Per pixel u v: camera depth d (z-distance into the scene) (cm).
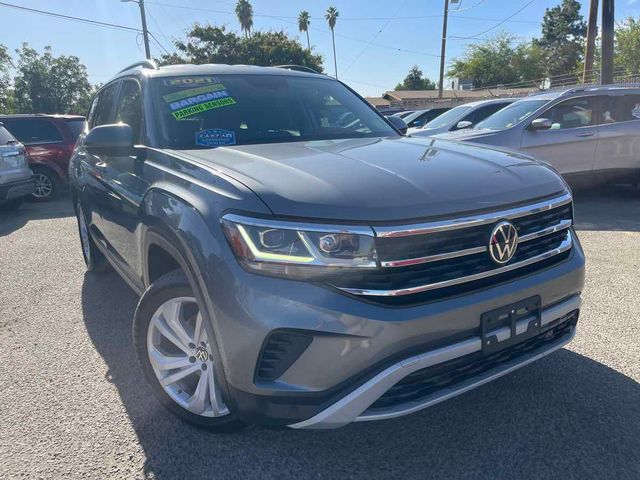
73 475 248
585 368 328
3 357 369
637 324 390
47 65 4847
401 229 212
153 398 311
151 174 295
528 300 243
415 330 212
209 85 370
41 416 296
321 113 385
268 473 246
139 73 385
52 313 448
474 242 230
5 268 592
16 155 913
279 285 210
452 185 238
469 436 267
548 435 266
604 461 247
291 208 215
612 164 854
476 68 5709
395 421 281
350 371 211
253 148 302
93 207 416
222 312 220
